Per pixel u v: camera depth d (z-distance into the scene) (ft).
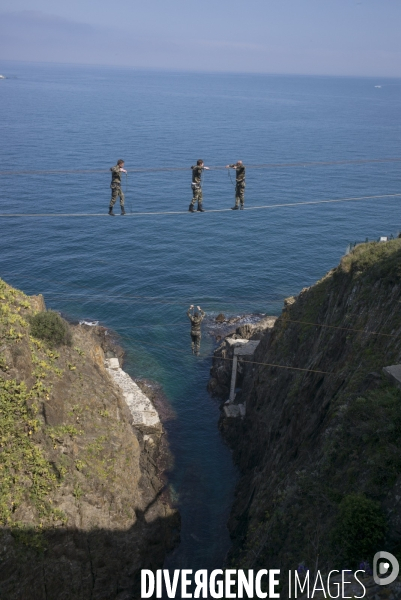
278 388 146.51
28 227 310.86
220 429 168.35
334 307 138.51
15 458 92.43
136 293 246.27
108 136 621.31
